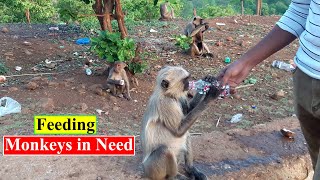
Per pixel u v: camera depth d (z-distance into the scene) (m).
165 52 3.28
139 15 5.85
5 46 3.31
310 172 1.85
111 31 2.54
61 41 3.58
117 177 1.59
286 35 0.96
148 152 1.46
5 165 1.67
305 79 0.91
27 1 6.43
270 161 1.77
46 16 6.67
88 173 1.62
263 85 2.73
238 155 1.79
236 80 1.02
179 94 1.42
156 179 1.49
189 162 1.58
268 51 0.98
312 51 0.87
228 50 3.38
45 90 2.42
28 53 3.17
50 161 1.70
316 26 0.85
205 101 1.33
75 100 2.32
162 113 1.41
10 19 6.64
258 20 4.53
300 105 0.96
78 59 3.09
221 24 4.23
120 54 2.34
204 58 3.17
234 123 2.21
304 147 1.89
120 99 2.40
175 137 1.46
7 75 2.73
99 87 2.48
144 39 3.66
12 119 2.08
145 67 2.58
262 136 1.97
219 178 1.63
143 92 2.52
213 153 1.79
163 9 4.60
